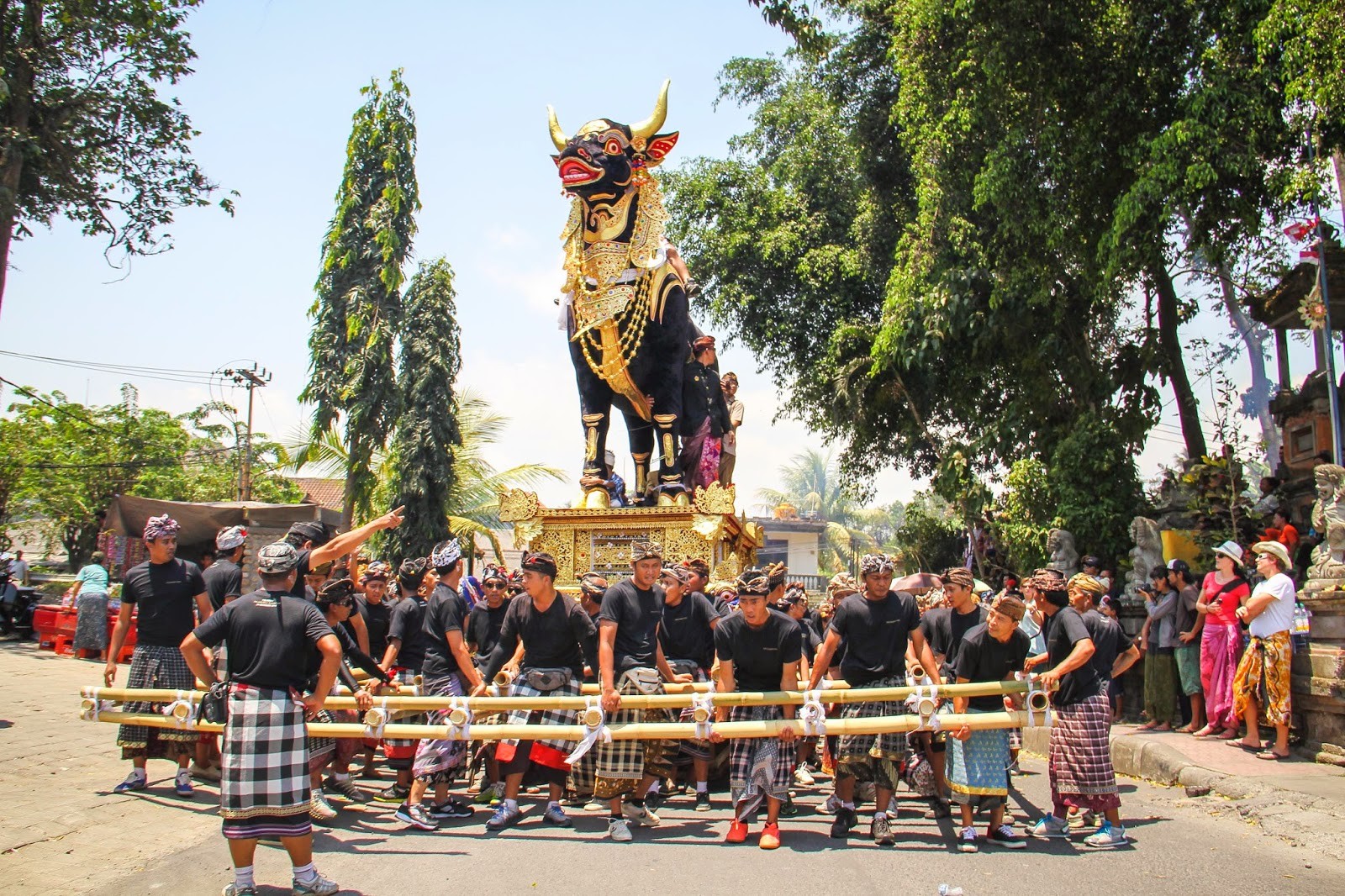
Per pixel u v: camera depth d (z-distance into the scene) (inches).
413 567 347.6
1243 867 227.0
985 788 251.9
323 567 289.4
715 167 946.7
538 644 277.9
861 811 309.0
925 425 852.0
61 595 955.3
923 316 690.2
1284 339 636.1
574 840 260.2
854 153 896.9
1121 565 549.3
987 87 596.1
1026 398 703.1
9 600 788.6
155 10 711.7
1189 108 505.7
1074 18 566.6
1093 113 586.9
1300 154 513.3
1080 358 665.0
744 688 267.0
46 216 767.7
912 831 275.6
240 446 1353.3
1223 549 378.6
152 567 301.0
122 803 281.7
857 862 237.3
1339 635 331.6
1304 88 451.5
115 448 1263.5
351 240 937.5
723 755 355.6
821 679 278.4
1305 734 341.4
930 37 619.2
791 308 932.0
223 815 202.4
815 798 336.5
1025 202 589.3
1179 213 551.8
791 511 1770.4
